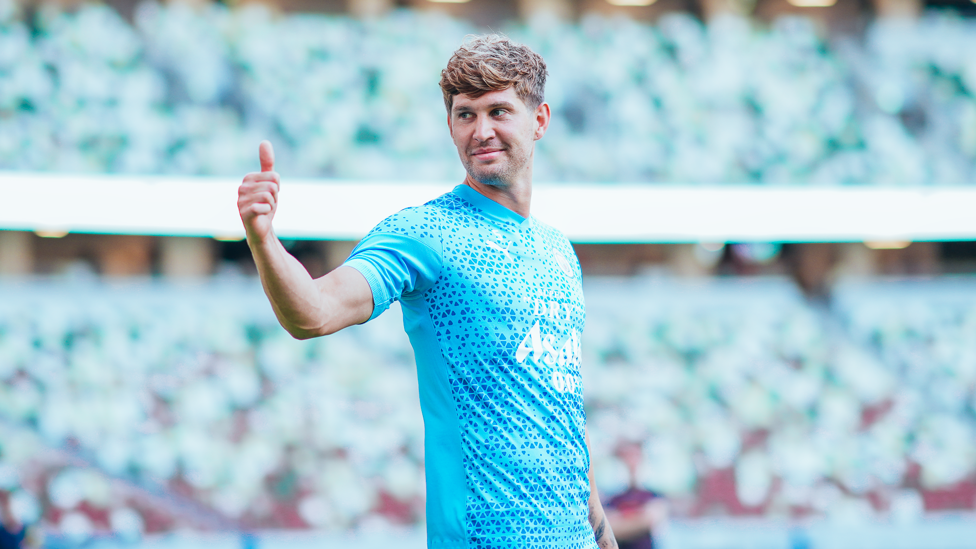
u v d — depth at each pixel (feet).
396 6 102.42
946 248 109.70
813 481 93.35
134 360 94.38
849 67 105.60
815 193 91.20
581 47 103.86
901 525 79.36
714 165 99.45
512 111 14.08
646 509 43.19
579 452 14.39
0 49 88.22
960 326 106.11
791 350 105.09
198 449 88.94
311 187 86.84
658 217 89.20
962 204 91.86
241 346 98.12
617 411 99.55
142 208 81.30
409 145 95.86
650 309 107.24
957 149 101.76
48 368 91.76
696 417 99.45
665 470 92.53
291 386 96.43
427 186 88.69
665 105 101.91
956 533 79.36
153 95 90.89
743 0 107.34
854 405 100.94
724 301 108.37
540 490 13.42
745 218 90.02
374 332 102.32
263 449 90.33
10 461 83.82
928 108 103.55
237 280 101.55
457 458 13.12
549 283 14.46
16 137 84.48
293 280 10.98
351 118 95.55
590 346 104.94
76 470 84.69
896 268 110.11
